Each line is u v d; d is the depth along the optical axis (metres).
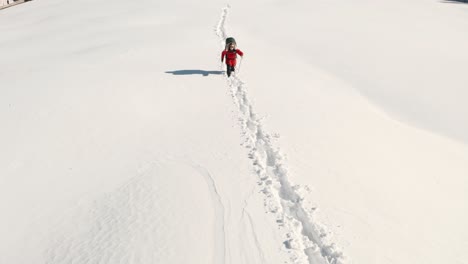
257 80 17.27
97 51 23.19
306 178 9.34
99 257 7.29
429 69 20.48
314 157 10.40
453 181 10.35
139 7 40.34
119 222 8.26
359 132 12.46
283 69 19.30
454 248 7.54
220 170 9.94
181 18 33.72
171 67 19.39
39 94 15.60
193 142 11.72
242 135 11.95
